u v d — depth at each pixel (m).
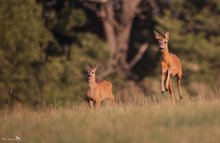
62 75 49.72
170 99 28.28
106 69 53.75
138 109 24.52
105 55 53.56
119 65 55.59
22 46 49.53
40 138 21.02
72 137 20.36
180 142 19.03
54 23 54.12
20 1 50.53
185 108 23.89
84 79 50.75
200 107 23.84
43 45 51.59
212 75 51.94
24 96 48.09
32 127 22.72
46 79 49.25
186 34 54.00
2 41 49.34
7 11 49.91
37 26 50.25
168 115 22.42
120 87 53.09
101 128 21.12
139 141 19.22
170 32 51.72
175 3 54.22
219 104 24.77
